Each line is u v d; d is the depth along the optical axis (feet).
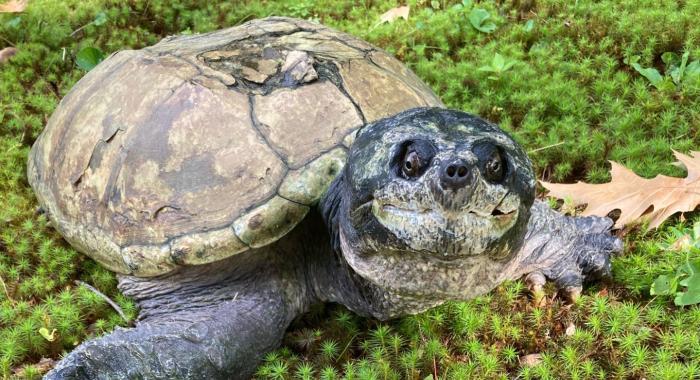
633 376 2.72
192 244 2.69
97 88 3.06
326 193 2.68
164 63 2.94
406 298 2.58
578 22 4.24
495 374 2.73
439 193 2.28
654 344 2.79
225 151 2.74
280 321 2.77
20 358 2.88
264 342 2.73
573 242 2.97
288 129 2.75
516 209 2.36
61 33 4.55
